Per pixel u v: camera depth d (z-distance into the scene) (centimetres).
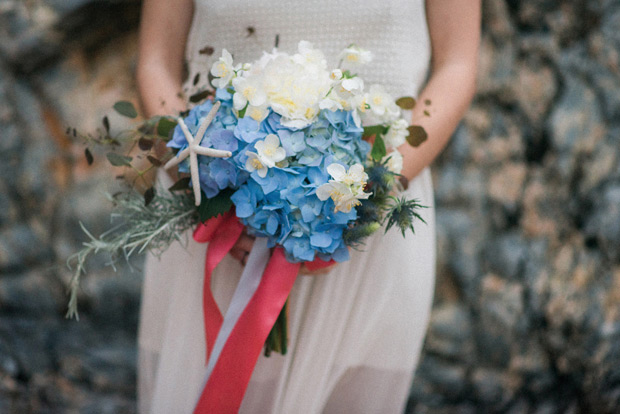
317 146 105
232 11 125
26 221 306
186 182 113
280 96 106
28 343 268
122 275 297
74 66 317
